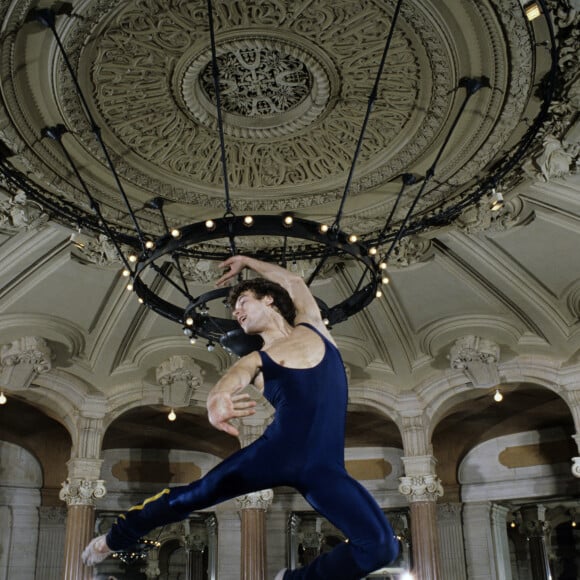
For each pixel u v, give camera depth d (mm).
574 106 8938
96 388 15297
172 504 2197
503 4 7641
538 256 12484
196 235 6984
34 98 8812
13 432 17656
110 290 13352
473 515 18859
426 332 14711
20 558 17297
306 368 2322
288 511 19469
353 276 13164
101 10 7820
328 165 10531
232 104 9492
